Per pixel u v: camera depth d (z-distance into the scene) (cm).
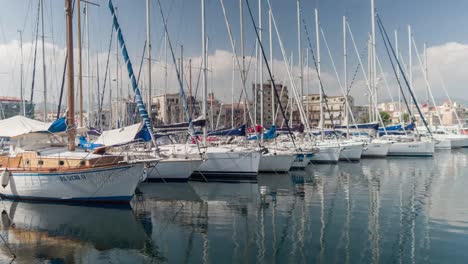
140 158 1912
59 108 2667
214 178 2611
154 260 1106
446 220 1490
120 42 1905
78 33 2155
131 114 4431
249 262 1081
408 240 1247
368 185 2383
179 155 2486
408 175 2838
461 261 1062
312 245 1213
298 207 1756
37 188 1775
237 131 2652
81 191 1736
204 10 2667
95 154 1833
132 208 1728
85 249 1200
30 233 1359
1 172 1830
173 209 1722
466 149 5628
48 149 1895
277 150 3034
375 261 1073
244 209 1723
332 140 3922
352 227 1406
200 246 1220
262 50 3084
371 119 5053
